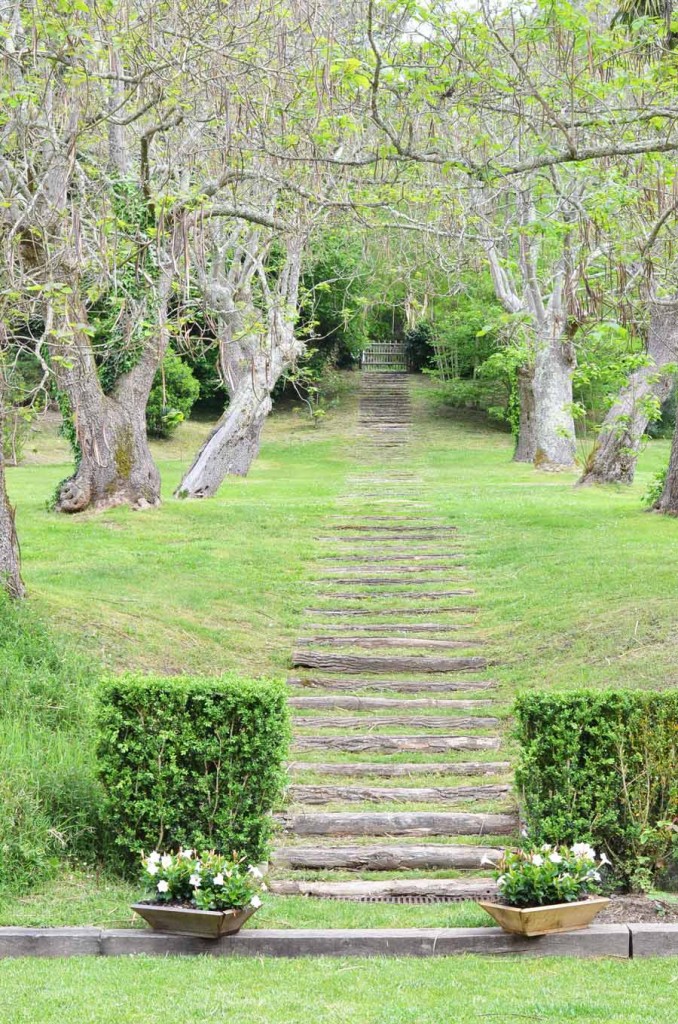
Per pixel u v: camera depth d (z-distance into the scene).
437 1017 5.33
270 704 7.74
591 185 10.98
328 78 9.70
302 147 11.02
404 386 51.94
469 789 9.34
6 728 9.13
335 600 15.92
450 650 13.68
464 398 46.41
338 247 36.19
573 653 12.61
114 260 10.86
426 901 7.73
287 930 6.71
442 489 27.48
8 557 12.45
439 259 16.48
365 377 53.34
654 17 9.66
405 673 13.05
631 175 11.14
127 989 5.79
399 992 5.77
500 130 13.14
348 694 12.38
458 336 43.81
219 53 10.07
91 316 16.48
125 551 17.55
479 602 15.56
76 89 10.88
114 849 7.91
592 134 10.45
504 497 24.89
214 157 12.27
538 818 7.66
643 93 10.16
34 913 6.96
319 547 19.16
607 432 26.20
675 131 10.84
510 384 40.06
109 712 7.74
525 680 12.30
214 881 6.63
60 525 19.27
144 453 21.27
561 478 29.72
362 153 11.41
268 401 26.61
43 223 11.06
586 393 32.03
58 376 20.03
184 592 15.34
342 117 9.68
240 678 8.05
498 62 10.52
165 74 10.57
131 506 20.89
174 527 19.77
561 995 5.69
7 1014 5.41
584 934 6.51
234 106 10.73
